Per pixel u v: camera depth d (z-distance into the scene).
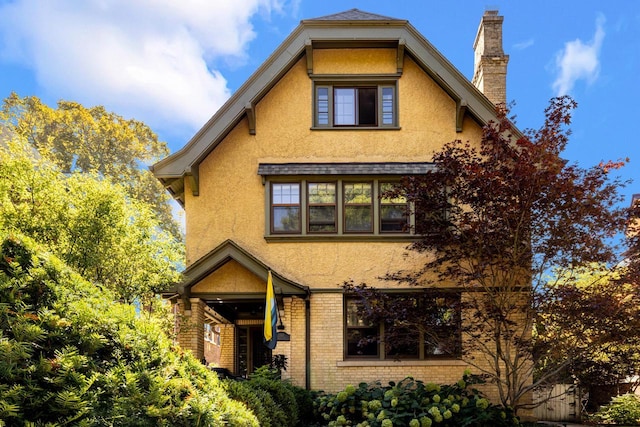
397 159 16.55
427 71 16.61
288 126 16.69
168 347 5.41
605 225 12.85
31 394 3.76
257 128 16.69
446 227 13.99
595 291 13.11
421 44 16.39
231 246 15.32
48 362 3.94
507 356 13.59
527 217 13.11
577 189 12.60
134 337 4.96
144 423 4.34
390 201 16.30
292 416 11.23
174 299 15.59
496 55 18.30
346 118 16.92
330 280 15.93
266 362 20.56
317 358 15.60
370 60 16.95
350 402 13.39
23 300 4.34
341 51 16.98
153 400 4.51
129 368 4.65
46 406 3.81
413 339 14.52
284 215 16.33
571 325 13.05
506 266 13.48
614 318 12.49
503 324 13.57
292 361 15.57
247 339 20.83
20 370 3.80
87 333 4.50
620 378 13.51
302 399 13.68
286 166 16.31
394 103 16.91
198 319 15.56
